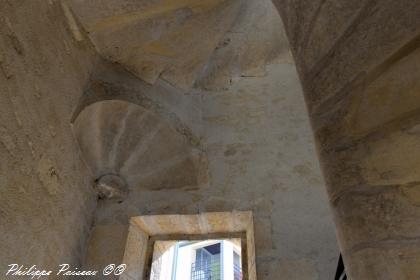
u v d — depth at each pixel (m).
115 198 2.06
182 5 1.82
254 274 1.80
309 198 2.00
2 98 1.09
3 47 1.11
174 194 2.08
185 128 2.18
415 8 0.64
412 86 0.62
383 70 0.68
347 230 0.66
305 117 2.41
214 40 2.21
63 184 1.59
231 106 2.54
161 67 2.17
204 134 2.34
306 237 1.83
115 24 1.75
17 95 1.18
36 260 1.37
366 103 0.71
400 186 0.60
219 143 2.29
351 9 0.81
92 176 1.98
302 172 2.12
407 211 0.58
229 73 2.73
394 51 0.66
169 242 2.20
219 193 2.06
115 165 2.06
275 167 2.16
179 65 2.25
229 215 1.99
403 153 0.61
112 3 1.61
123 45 1.90
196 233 2.16
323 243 1.80
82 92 1.71
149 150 2.10
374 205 0.62
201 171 2.14
